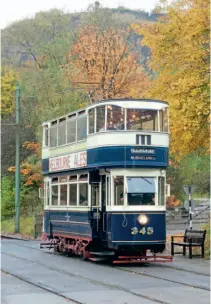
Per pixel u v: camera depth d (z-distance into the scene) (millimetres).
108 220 21188
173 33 25344
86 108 23047
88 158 22516
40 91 42250
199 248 24375
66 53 47094
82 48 43156
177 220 41000
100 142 21594
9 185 47812
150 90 26281
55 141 26594
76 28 51219
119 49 42938
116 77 41781
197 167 42719
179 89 23766
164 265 21000
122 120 21359
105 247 21859
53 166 26703
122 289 15211
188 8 25609
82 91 41750
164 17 26625
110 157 21203
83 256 22922
